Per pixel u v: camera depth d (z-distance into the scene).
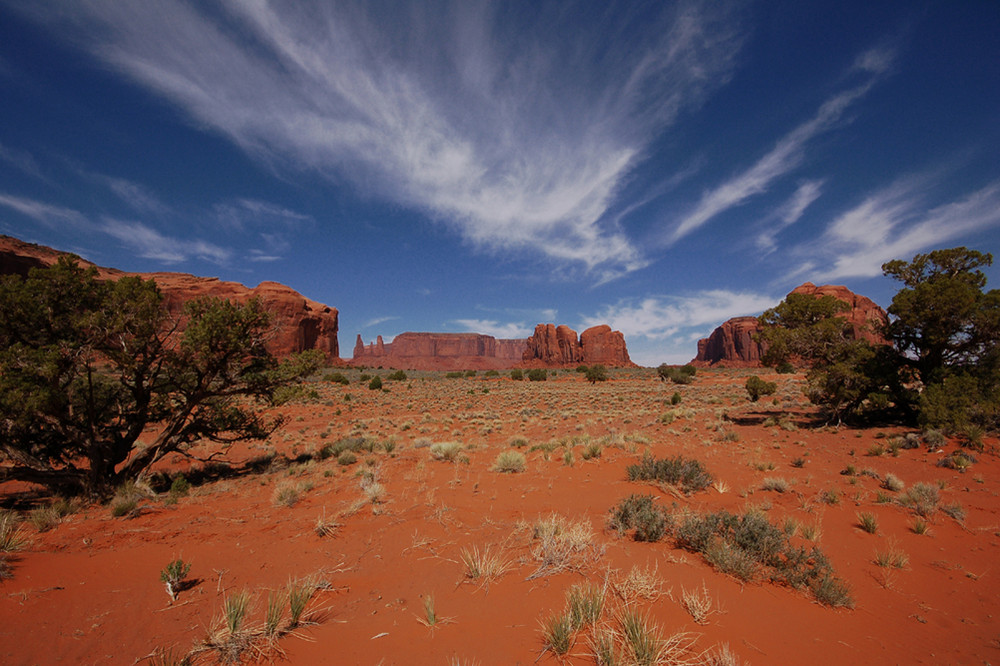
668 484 9.08
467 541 5.77
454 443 14.12
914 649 3.92
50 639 3.46
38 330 10.47
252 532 6.52
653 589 4.27
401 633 3.61
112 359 10.84
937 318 15.88
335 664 3.21
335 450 14.66
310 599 4.28
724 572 4.91
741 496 8.74
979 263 16.39
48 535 6.31
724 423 19.03
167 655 3.27
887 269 18.31
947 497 8.91
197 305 12.68
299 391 13.57
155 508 8.38
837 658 3.60
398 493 8.74
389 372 93.75
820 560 5.24
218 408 13.76
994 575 5.63
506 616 3.82
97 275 11.34
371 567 5.09
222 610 4.02
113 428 12.41
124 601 4.17
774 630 3.88
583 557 4.95
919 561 6.00
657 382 59.34
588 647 3.35
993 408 14.05
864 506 8.27
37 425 10.56
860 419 18.19
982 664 3.74
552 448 14.24
